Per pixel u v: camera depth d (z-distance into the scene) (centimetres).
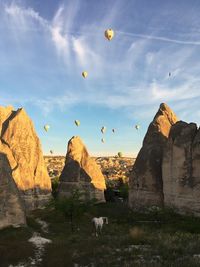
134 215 4291
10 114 5328
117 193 7394
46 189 5000
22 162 4841
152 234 2916
